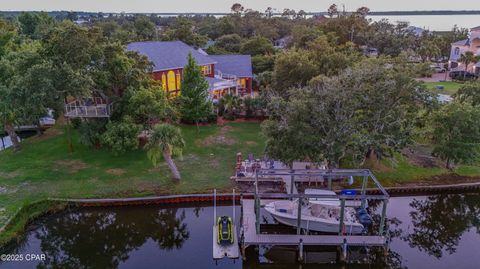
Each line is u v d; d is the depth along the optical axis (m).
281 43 94.69
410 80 25.42
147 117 27.92
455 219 23.33
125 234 21.69
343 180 25.69
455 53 77.06
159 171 26.61
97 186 24.25
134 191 23.67
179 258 19.00
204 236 20.84
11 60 34.00
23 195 22.83
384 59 27.89
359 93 23.25
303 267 18.80
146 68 33.50
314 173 21.33
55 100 26.98
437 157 27.89
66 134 34.12
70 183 24.61
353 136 22.88
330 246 19.41
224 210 23.30
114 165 27.58
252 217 20.50
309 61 38.22
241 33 98.50
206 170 26.77
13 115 27.92
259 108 38.31
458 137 25.25
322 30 68.88
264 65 57.12
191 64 33.53
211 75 47.81
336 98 22.34
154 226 22.62
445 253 19.62
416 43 81.88
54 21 98.38
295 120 22.38
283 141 22.45
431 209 24.55
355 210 21.28
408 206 24.42
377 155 25.08
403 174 26.77
